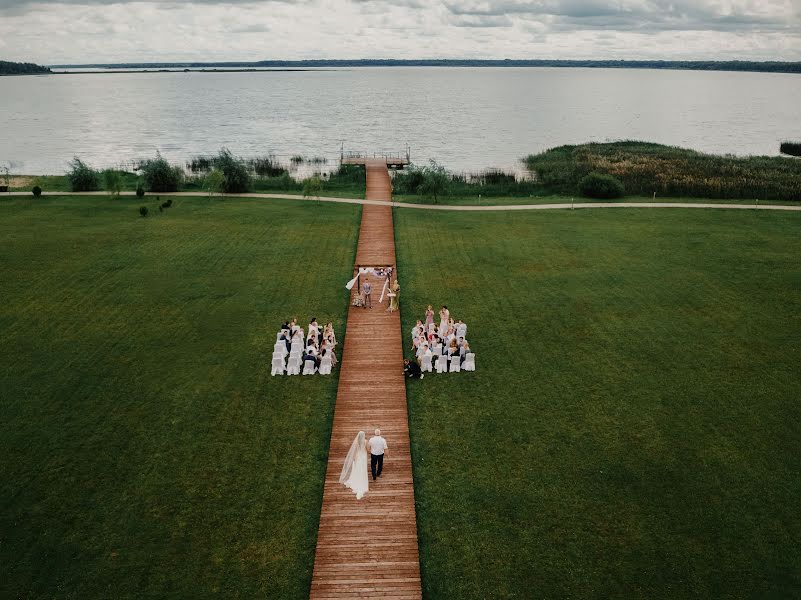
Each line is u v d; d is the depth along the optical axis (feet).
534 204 183.93
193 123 520.01
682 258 127.24
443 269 121.08
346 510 55.83
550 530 53.57
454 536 52.95
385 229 149.89
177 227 150.61
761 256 128.06
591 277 116.26
